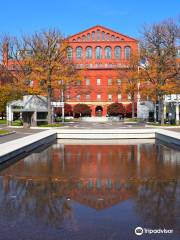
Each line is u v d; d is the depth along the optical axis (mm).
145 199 9242
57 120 60812
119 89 68062
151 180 11812
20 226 7172
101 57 95188
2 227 7121
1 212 8117
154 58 42719
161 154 19031
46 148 22234
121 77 63500
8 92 49156
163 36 42531
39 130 35094
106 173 13227
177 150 20891
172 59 42156
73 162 16141
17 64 51344
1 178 12195
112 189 10430
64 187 10711
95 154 19156
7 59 53375
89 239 6473
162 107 43469
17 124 45469
